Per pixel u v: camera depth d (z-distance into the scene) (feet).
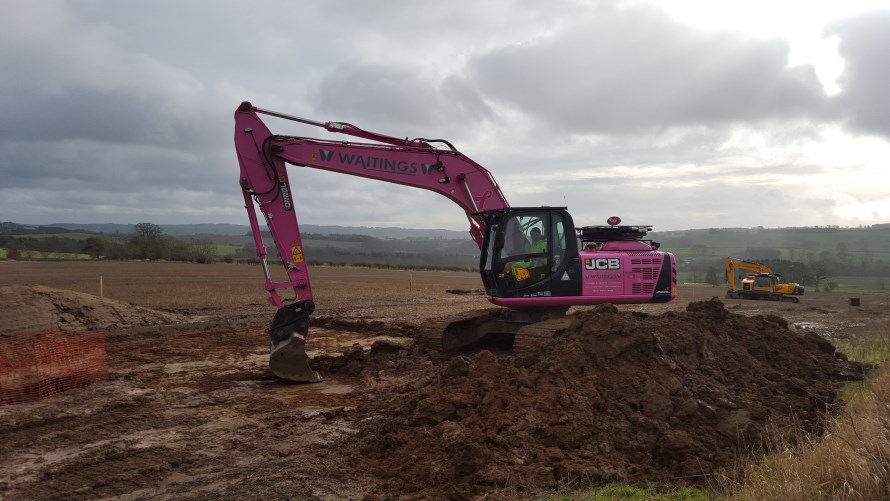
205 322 58.29
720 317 34.55
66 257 226.38
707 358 28.68
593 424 21.39
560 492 17.53
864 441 16.67
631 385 23.86
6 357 36.83
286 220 33.53
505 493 17.46
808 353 34.63
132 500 18.01
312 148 34.24
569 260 36.19
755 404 24.84
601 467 18.97
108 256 228.84
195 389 31.22
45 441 23.11
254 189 33.27
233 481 19.30
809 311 90.17
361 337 50.37
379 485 18.72
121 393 30.19
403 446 21.17
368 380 32.94
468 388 24.35
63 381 31.65
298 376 32.60
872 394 24.32
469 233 39.42
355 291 104.01
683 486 18.04
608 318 27.12
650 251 38.24
